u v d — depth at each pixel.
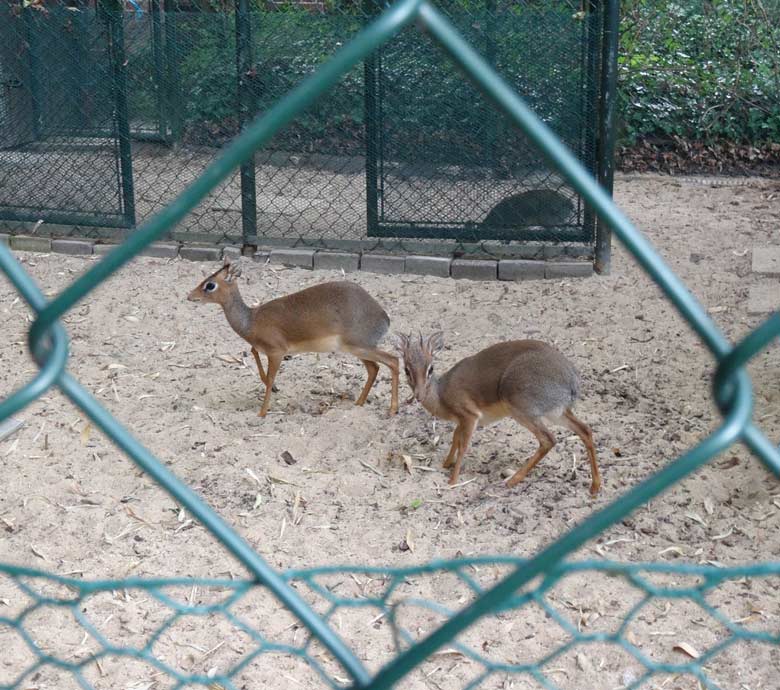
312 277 5.86
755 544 3.65
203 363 4.97
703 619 3.32
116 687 3.05
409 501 3.93
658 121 8.19
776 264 5.91
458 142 5.80
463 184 5.84
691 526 3.75
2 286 5.79
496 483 4.04
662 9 8.53
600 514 1.13
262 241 6.09
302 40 5.90
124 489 4.00
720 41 8.45
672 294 1.11
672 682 3.04
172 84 6.20
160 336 5.21
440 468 4.14
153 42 6.14
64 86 6.12
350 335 4.46
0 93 6.21
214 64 6.15
